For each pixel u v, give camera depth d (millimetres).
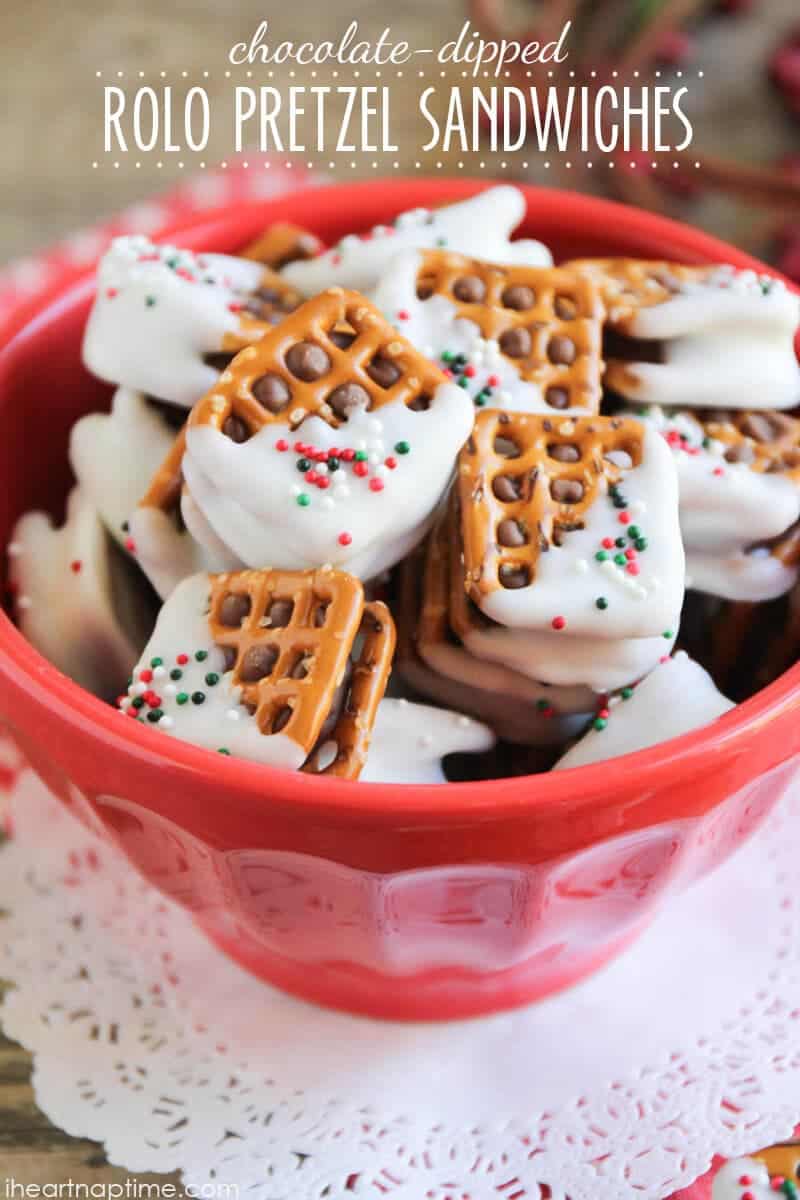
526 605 275
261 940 308
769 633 311
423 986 313
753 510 299
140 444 318
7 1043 323
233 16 536
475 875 273
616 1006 323
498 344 304
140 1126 310
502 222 334
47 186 479
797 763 289
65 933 337
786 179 451
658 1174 300
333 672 270
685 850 286
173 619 286
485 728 297
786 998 323
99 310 317
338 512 275
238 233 351
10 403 331
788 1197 301
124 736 269
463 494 282
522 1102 311
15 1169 308
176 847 285
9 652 281
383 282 308
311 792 261
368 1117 310
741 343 314
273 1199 299
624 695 293
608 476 286
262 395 283
